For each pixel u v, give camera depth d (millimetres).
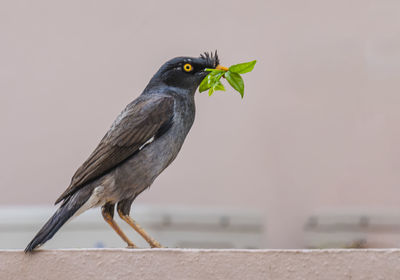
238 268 4895
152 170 5016
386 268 4883
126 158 5008
